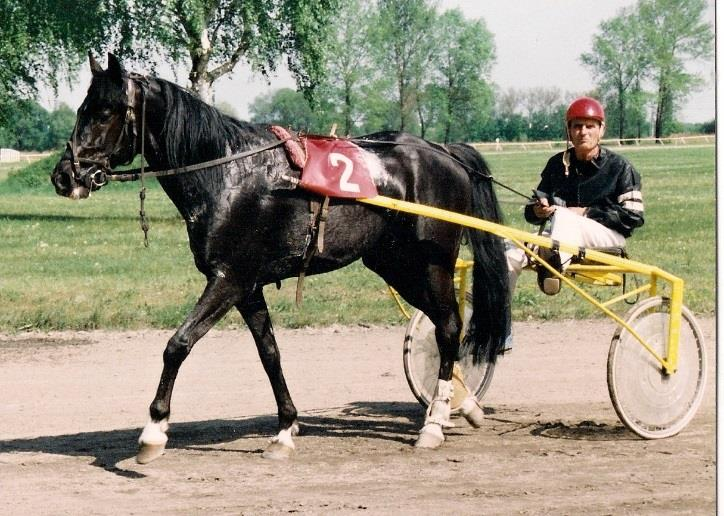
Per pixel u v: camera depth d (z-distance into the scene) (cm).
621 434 630
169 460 568
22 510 479
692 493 501
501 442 610
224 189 554
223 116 568
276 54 2498
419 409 707
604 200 651
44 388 773
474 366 680
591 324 1006
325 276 1276
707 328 940
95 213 2408
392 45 7338
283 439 575
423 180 615
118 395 752
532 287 1165
